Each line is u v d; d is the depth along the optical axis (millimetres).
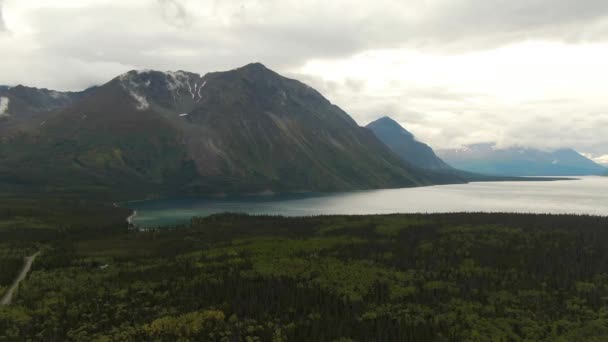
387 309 127625
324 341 107062
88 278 158375
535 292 138750
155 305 130625
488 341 110562
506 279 151000
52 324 117312
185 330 113000
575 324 118125
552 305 130125
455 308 128500
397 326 115562
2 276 162000
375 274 156625
